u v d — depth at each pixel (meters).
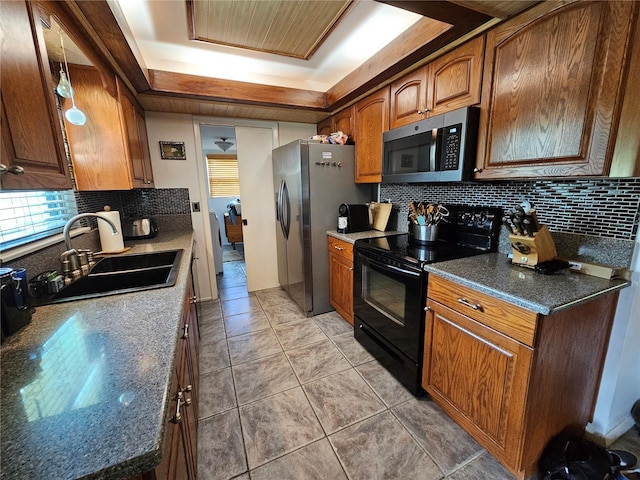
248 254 3.42
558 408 1.23
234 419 1.56
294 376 1.91
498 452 1.24
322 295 2.83
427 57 1.73
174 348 0.79
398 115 2.05
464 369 1.37
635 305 1.24
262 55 2.17
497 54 1.36
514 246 1.43
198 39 1.90
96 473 0.45
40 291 1.16
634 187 1.17
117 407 0.57
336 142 2.67
